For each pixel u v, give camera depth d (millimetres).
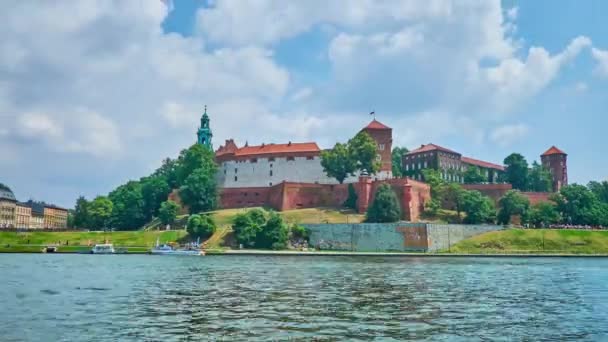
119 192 185625
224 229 124375
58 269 60688
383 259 89500
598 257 104875
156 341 21750
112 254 102875
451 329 24609
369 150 150625
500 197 145875
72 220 199375
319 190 147625
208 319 26578
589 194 137875
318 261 81125
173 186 180250
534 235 117625
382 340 22094
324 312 28844
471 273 58688
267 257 94312
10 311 29156
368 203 136625
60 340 21969
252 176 170875
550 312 30219
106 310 29500
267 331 23656
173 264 71375
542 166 198375
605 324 26516
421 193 139250
